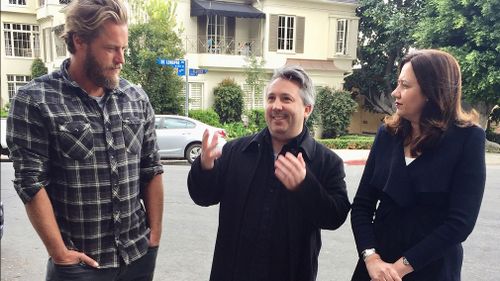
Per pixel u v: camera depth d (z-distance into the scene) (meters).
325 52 19.81
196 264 4.31
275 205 2.09
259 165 2.16
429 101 1.91
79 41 1.89
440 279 1.90
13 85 22.42
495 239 5.20
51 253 1.93
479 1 13.85
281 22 18.78
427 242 1.84
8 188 7.56
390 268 1.86
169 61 12.14
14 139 1.88
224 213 2.18
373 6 19.83
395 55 20.17
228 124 17.12
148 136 2.28
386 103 21.27
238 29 19.17
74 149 1.93
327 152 2.21
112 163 2.03
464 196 1.84
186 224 5.55
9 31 22.00
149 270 2.31
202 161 2.07
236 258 2.13
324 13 19.47
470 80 14.25
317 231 2.20
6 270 4.08
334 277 4.09
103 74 1.92
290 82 2.07
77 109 1.95
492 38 13.64
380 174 2.05
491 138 17.23
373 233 2.05
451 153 1.88
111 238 2.07
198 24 18.58
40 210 1.88
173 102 15.96
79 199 1.97
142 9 15.59
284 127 2.07
